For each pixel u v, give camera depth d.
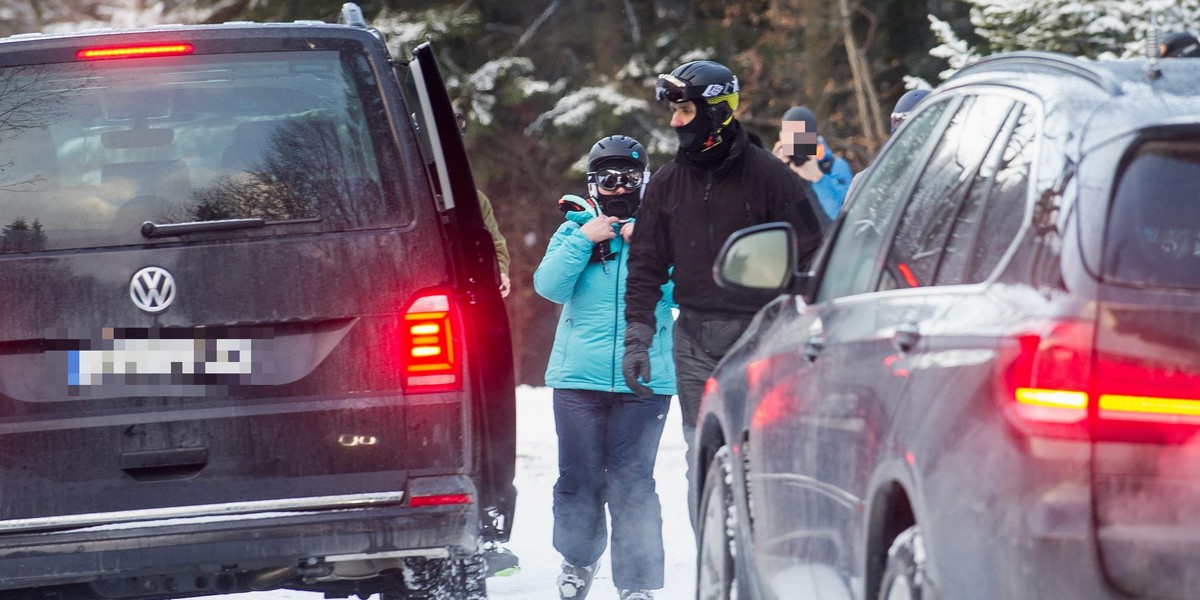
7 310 11.16
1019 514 6.48
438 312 11.42
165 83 11.63
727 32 62.47
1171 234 6.69
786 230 10.29
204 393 11.26
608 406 15.20
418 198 11.55
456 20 61.72
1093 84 7.71
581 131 61.12
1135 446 6.42
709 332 14.27
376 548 11.33
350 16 12.35
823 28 58.56
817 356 9.11
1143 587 6.36
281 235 11.38
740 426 10.73
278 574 11.88
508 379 12.69
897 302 8.25
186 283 11.26
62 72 11.57
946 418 6.97
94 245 11.30
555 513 15.31
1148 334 6.50
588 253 14.93
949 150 8.91
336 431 11.30
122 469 11.20
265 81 11.66
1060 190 7.08
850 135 59.56
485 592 12.41
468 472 11.52
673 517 20.31
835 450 8.46
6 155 11.40
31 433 11.16
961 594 6.74
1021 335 6.69
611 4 63.44
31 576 11.16
